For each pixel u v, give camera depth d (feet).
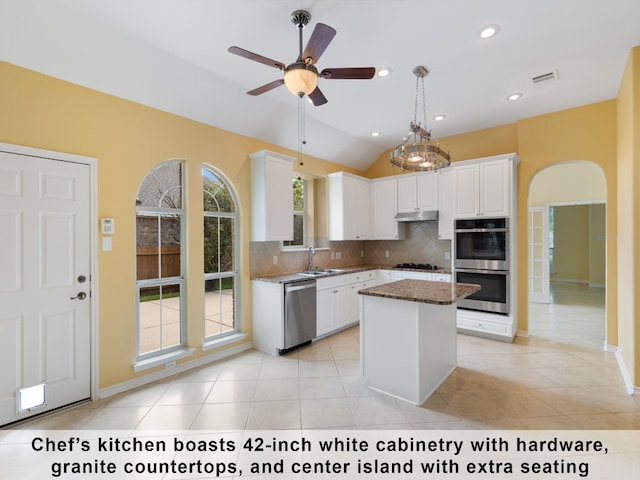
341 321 14.97
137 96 9.57
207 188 12.01
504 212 13.19
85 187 8.68
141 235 10.17
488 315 13.65
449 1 6.89
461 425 7.48
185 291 11.14
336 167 17.71
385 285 10.23
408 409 8.20
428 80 10.46
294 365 11.15
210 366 11.12
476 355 11.86
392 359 8.87
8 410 7.53
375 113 13.23
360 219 17.72
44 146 7.98
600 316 17.72
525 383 9.61
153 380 9.95
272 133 13.60
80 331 8.61
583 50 8.82
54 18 7.14
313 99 8.11
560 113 12.99
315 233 17.37
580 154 12.55
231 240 12.78
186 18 7.39
